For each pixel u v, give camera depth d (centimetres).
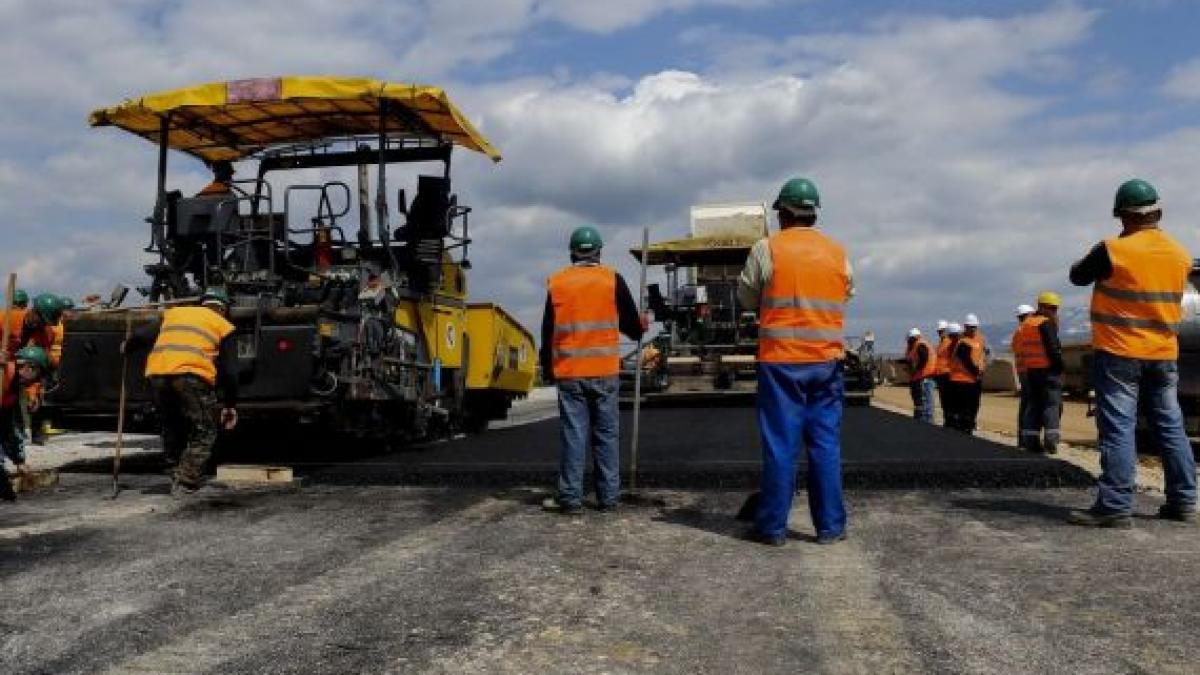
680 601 357
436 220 926
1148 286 496
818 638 309
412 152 970
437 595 370
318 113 910
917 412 1399
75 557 444
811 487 464
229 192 905
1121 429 492
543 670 283
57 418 798
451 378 1064
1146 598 354
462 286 1082
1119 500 488
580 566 416
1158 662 283
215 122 930
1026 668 279
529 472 708
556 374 567
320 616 342
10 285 697
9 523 539
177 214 877
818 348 456
